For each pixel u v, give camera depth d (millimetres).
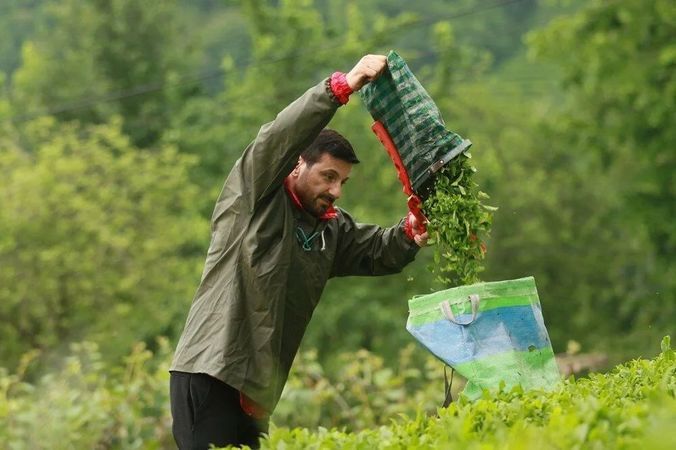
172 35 69312
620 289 53219
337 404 20781
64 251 39938
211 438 10844
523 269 56125
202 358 10750
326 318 46375
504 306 10664
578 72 44688
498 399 9625
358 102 52250
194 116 56781
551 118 50250
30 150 56156
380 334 47219
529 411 8953
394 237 11727
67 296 40469
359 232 11836
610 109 45625
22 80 67125
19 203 40375
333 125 51438
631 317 54719
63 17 71438
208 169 54312
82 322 40812
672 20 41938
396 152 11352
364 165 51000
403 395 21234
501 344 10555
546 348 10766
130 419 20234
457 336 10586
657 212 43281
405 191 11422
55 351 39188
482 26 99188
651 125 42562
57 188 40875
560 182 57969
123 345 41719
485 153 56250
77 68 67188
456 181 11250
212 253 10992
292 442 9078
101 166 45469
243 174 10953
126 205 43906
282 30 55094
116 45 67562
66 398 20250
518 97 69875
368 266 11883
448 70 56844
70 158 44250
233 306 10781
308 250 11164
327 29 55344
